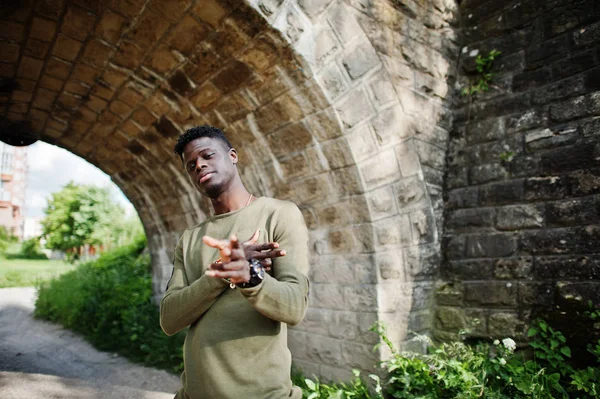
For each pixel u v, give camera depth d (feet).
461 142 13.03
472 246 12.10
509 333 10.83
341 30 10.34
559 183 10.67
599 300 9.48
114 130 16.51
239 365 3.88
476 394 9.33
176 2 9.35
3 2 9.82
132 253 32.42
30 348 19.51
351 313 11.66
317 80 10.05
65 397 12.54
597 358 9.24
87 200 66.85
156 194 19.86
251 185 14.17
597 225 9.84
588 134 10.34
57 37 11.25
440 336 12.18
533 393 8.87
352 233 11.63
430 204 12.51
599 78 10.36
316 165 11.80
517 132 11.80
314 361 12.65
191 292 4.05
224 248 3.27
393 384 10.84
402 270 11.66
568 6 11.18
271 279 3.75
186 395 4.24
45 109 15.76
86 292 25.04
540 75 11.57
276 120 11.70
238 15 9.27
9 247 109.19
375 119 11.16
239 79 11.16
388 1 11.41
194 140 4.79
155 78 12.38
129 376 15.28
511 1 12.40
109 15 10.20
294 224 4.47
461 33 13.51
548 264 10.50
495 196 11.89
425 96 12.46
